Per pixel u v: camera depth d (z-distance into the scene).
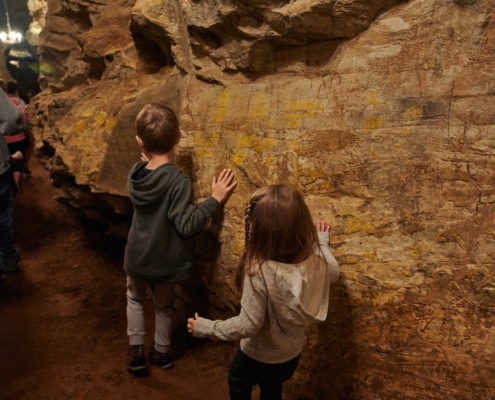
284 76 2.72
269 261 1.85
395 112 2.35
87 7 5.52
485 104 2.19
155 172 2.54
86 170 3.46
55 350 3.14
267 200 1.85
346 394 2.38
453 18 2.27
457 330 2.18
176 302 3.53
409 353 2.25
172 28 3.12
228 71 2.90
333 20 2.43
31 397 2.67
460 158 2.21
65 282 4.08
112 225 3.99
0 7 11.40
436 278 2.22
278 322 1.88
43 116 5.14
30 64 10.63
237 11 2.59
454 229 2.20
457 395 2.15
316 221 2.46
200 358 3.01
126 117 3.33
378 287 2.33
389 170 2.34
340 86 2.51
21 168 5.49
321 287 1.95
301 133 2.57
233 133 2.81
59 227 5.09
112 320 3.52
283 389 2.55
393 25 2.40
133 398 2.65
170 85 3.22
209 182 2.85
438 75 2.28
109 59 4.05
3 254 4.14
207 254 2.91
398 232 2.31
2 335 3.31
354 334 2.37
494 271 2.13
